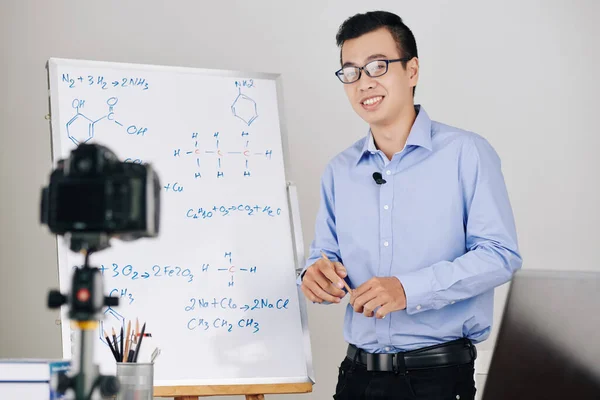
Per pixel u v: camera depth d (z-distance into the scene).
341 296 1.80
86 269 0.95
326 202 1.98
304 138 2.84
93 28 2.76
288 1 2.85
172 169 2.13
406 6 2.86
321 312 2.77
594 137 2.87
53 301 0.95
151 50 2.78
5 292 2.67
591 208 2.85
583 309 0.71
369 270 1.84
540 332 0.72
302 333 2.09
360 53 1.78
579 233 2.85
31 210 2.70
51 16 2.74
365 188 1.86
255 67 2.83
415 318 1.72
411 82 1.84
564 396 0.71
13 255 2.68
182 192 2.12
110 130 2.11
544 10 2.88
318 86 2.85
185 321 2.03
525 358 0.73
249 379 2.03
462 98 2.86
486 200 1.71
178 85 2.21
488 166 1.74
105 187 0.92
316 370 2.76
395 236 1.80
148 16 2.79
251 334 2.06
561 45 2.88
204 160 2.17
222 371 2.02
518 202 2.85
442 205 1.76
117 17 2.77
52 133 2.06
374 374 1.73
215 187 2.16
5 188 2.70
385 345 1.74
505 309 0.75
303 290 1.87
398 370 1.70
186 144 2.16
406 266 1.78
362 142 1.95
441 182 1.77
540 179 2.85
